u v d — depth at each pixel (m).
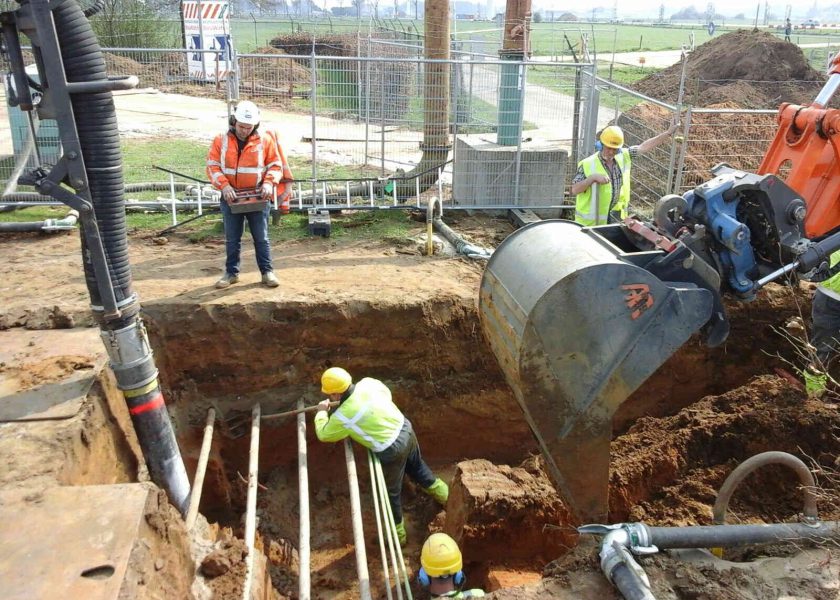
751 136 11.42
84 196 4.55
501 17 22.98
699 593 4.15
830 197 5.06
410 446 6.55
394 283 7.57
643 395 7.80
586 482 4.72
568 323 4.35
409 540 6.93
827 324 6.12
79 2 4.80
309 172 11.76
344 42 24.52
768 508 5.74
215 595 4.54
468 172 10.16
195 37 20.06
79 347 5.84
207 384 6.93
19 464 4.33
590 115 10.20
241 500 7.07
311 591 6.23
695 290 4.42
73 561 3.52
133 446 5.59
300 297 7.05
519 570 6.10
